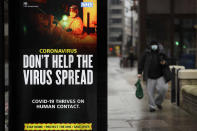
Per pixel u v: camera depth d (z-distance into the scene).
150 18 18.08
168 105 7.87
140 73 7.02
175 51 18.28
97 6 3.54
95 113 3.58
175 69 8.22
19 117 3.54
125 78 17.12
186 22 18.45
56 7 3.52
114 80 15.75
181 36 18.34
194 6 18.31
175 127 5.44
